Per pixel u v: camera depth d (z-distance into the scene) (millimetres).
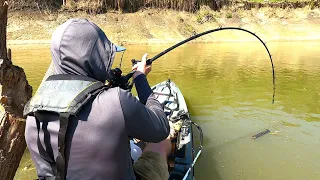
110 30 20656
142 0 22797
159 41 20375
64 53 1403
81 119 1368
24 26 18922
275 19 25078
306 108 6734
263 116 6195
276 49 17578
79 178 1405
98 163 1397
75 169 1399
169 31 21547
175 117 4160
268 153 4703
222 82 9211
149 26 21656
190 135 3855
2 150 2248
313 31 24266
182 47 18156
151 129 1514
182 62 12836
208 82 9203
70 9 20984
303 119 6074
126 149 1477
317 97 7613
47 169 1471
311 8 26078
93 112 1372
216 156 4590
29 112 1425
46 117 1396
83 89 1375
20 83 2404
